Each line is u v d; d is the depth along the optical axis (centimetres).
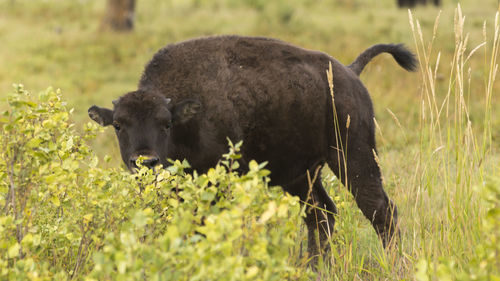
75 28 9219
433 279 1336
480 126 3691
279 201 1213
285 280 1193
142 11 10556
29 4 10981
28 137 1407
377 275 1634
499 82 4947
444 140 3030
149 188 1501
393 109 4403
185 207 1327
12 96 1384
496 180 1112
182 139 1908
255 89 1905
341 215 1828
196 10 10456
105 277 1202
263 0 10356
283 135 1934
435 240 1498
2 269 1166
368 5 11694
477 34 7694
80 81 6100
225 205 1238
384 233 1902
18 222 1286
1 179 1438
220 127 1894
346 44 7144
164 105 1827
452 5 11538
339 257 1652
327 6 11131
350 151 1927
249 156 1952
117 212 1412
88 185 1446
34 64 6775
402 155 2716
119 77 6400
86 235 1474
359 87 1984
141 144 1772
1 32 8531
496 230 1070
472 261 1116
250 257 1133
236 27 8662
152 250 1094
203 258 1056
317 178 2122
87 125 1617
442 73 5466
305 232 1983
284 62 1944
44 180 1460
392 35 7869
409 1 11350
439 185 2262
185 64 1947
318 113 1925
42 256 1446
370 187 1933
